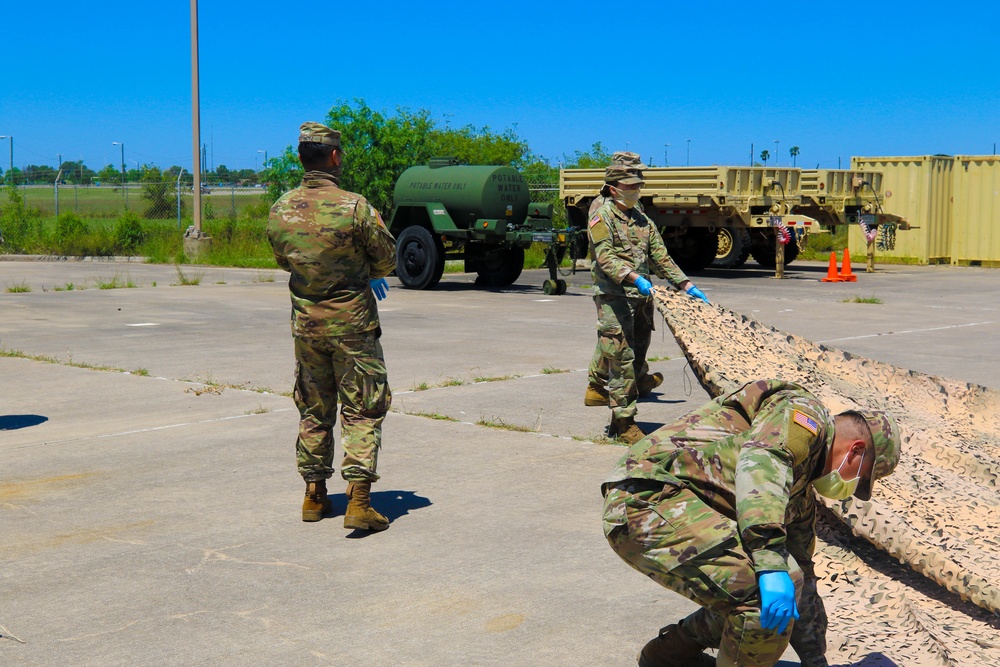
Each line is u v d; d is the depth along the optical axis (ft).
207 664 12.10
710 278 72.74
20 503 18.54
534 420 25.29
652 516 9.86
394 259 17.31
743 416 10.09
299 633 12.98
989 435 17.66
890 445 9.80
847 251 70.23
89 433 24.04
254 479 20.17
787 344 19.02
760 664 9.73
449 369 32.94
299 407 17.61
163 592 14.38
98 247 98.43
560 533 16.88
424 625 13.24
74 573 15.11
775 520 9.01
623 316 22.66
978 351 37.17
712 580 9.57
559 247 61.77
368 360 16.88
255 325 44.93
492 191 61.21
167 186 129.59
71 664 12.10
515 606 13.87
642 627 13.19
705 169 70.69
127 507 18.33
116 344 38.86
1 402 27.71
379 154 92.07
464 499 18.79
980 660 11.42
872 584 12.93
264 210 117.29
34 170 163.32
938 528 14.32
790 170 73.72
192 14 89.20
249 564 15.49
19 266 86.38
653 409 26.78
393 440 23.24
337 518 17.81
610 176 22.54
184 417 25.81
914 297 58.65
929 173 86.17
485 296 59.67
